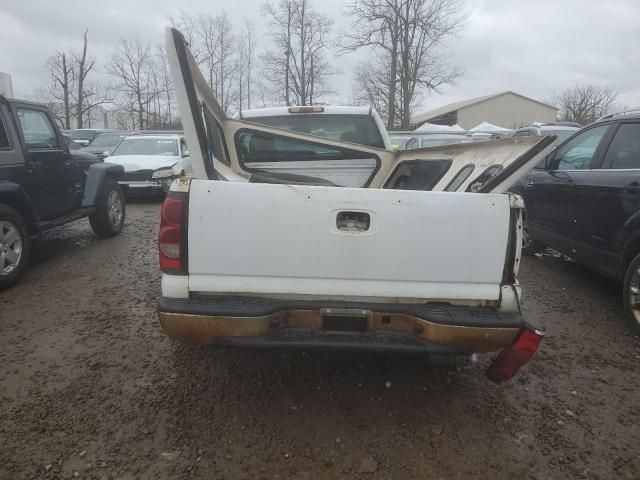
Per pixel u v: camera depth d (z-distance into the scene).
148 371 3.39
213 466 2.49
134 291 4.97
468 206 2.60
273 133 4.66
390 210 2.57
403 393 3.19
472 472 2.49
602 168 4.70
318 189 2.54
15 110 5.39
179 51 2.70
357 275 2.61
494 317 2.60
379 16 41.19
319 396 3.12
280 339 2.58
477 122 67.31
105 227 7.30
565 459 2.61
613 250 4.38
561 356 3.75
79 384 3.21
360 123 5.27
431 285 2.64
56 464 2.47
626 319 4.31
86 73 43.44
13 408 2.92
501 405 3.08
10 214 4.94
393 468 2.51
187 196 2.53
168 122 46.88
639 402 3.15
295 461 2.54
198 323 2.53
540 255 6.70
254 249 2.56
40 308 4.48
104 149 16.69
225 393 3.14
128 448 2.60
